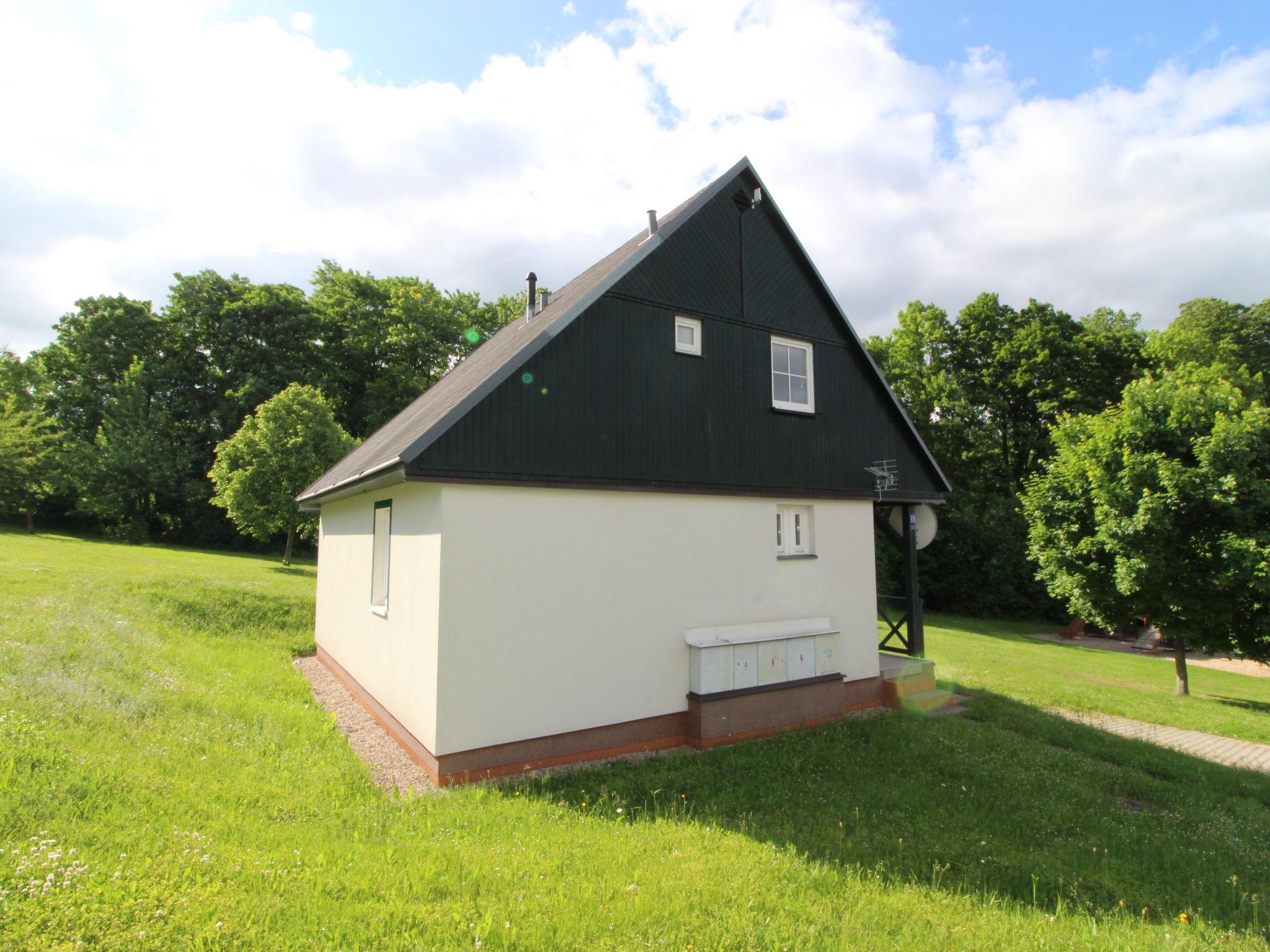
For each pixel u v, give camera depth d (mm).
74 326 40594
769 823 5762
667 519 8391
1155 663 21281
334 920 3393
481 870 4316
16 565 15680
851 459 10695
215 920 3168
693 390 8867
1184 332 34000
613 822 5547
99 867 3436
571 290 11922
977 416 34938
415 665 7145
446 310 42781
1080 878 5039
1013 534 30750
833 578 10188
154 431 38156
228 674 9883
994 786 7000
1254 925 4512
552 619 7289
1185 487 13242
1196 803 7176
